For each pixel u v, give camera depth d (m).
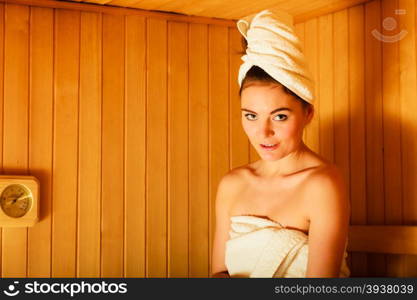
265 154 1.49
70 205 2.57
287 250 1.49
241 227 1.58
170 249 2.71
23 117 2.51
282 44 1.48
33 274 2.50
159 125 2.72
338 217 1.50
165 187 2.72
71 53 2.59
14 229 2.47
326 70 2.59
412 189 2.20
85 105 2.61
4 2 2.50
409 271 2.19
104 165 2.62
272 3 2.54
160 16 2.72
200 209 2.77
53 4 2.54
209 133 2.80
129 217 2.65
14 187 2.44
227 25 2.85
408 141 2.22
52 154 2.55
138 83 2.69
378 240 2.25
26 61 2.53
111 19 2.66
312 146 2.65
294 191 1.56
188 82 2.78
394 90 2.28
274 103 1.45
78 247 2.57
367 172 2.38
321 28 2.62
